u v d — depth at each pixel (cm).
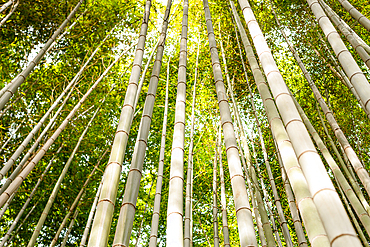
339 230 111
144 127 250
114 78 660
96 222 169
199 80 698
